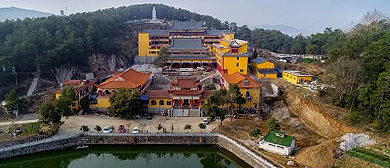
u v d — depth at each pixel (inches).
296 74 3629.4
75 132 2519.7
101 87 3080.7
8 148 2206.0
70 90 2864.2
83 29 5128.0
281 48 6619.1
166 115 3006.9
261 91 3405.5
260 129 2603.3
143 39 5423.2
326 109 2655.0
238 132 2546.8
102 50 5036.9
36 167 2300.7
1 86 3444.9
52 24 4832.7
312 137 2410.2
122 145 2471.7
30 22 4825.3
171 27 5984.3
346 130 2342.5
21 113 2984.7
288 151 2084.2
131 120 2859.3
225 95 2817.4
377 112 2274.9
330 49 3799.2
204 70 4650.6
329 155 1987.0
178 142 2475.4
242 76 3262.8
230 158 2359.7
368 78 2696.9
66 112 2728.8
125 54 5423.2
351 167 1855.3
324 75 3457.2
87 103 3125.0
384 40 2923.2
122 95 2819.9
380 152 1934.1
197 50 4992.6
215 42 5767.7
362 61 2775.6
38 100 3233.3
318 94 2989.7
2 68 3405.5
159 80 4079.7
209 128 2650.1
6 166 2198.6
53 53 3809.1
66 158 2390.5
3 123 2679.6
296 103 2987.2
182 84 3142.2
